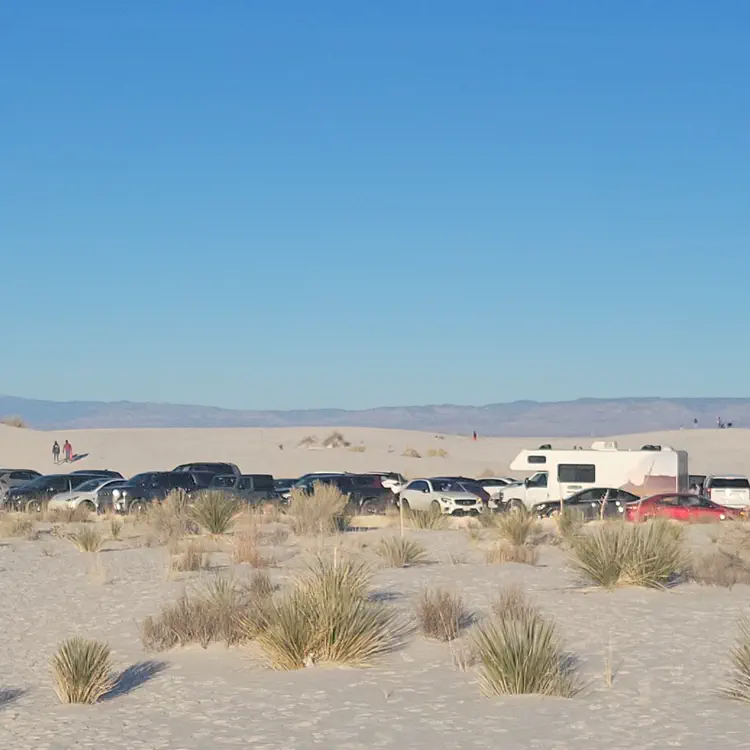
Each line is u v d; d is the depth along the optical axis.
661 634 25.53
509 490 76.12
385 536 52.56
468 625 26.45
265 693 20.50
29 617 30.75
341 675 21.73
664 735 16.73
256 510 65.06
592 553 33.78
